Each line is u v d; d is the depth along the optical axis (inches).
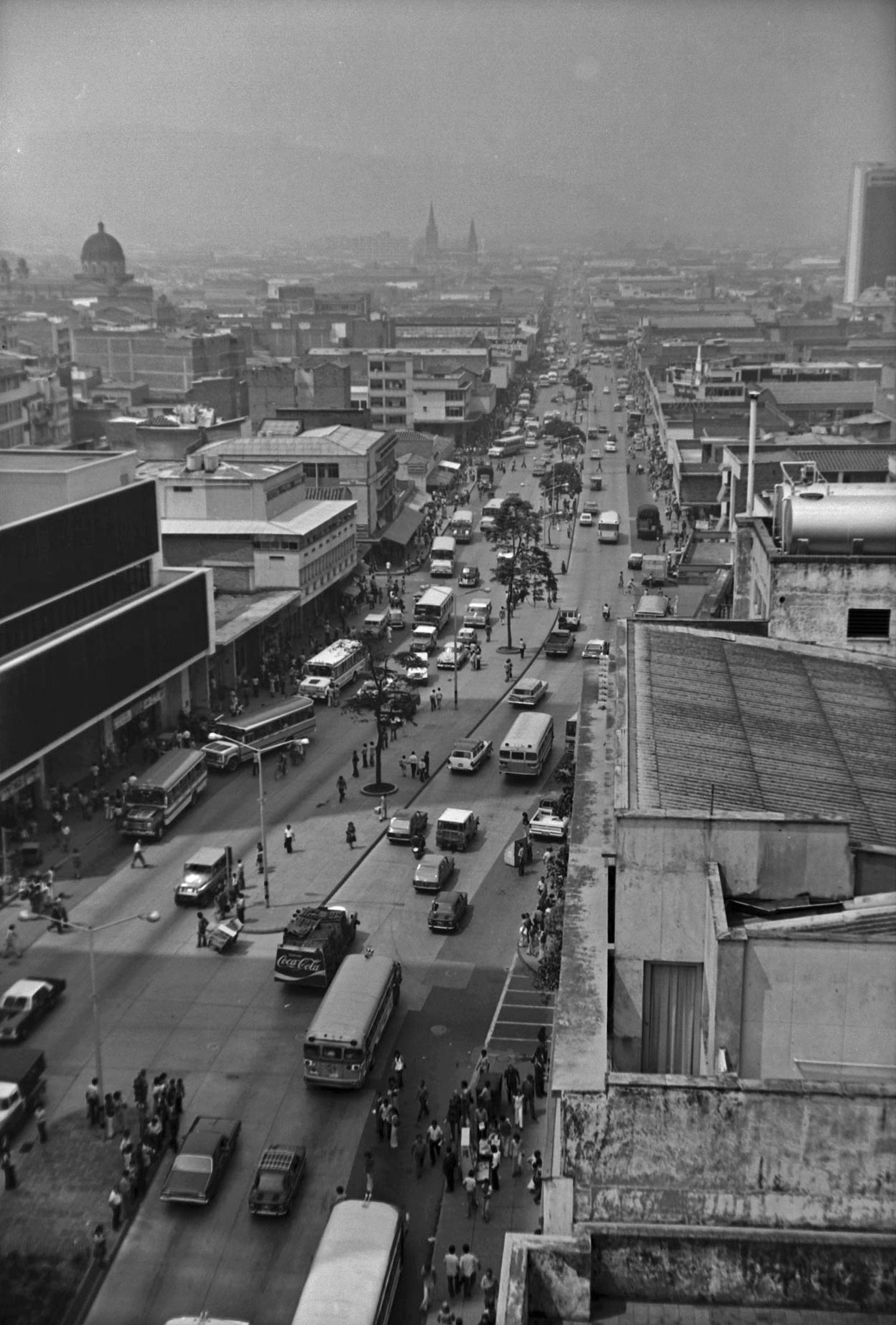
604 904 1541.6
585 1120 1110.4
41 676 3644.2
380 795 3969.0
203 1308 1937.7
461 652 5457.7
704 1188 1109.7
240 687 4940.9
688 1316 1014.4
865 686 2124.8
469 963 2965.1
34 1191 2198.6
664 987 1449.3
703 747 1763.0
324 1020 2502.5
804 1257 1021.8
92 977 2427.4
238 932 3070.9
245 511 5807.1
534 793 4008.4
